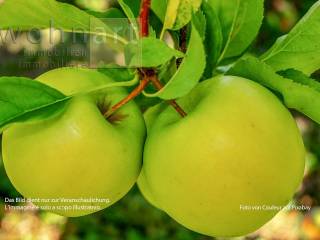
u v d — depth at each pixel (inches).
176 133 11.2
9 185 35.1
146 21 11.1
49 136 11.4
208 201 11.1
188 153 11.0
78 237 40.4
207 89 11.7
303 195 37.9
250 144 10.9
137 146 12.2
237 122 11.0
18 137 11.7
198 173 10.9
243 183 10.9
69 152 11.3
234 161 10.8
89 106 11.6
